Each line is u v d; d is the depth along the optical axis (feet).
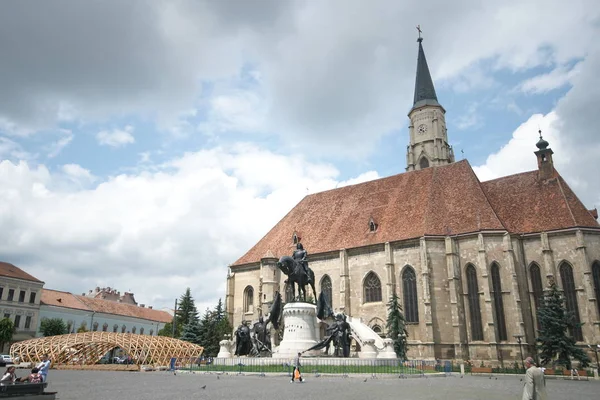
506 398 68.39
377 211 257.55
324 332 138.62
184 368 142.00
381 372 112.47
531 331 203.10
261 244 288.92
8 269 325.83
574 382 133.08
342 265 240.53
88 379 108.99
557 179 228.02
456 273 210.59
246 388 78.54
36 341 195.83
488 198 243.19
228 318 271.28
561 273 205.26
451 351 203.82
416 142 340.59
